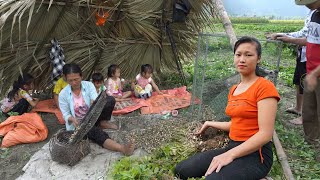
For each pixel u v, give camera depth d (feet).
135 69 20.80
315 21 12.67
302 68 16.19
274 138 12.50
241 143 10.29
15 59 17.10
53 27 16.84
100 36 18.76
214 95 16.14
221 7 17.53
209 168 9.80
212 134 13.07
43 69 18.38
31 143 14.65
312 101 13.69
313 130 14.12
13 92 16.69
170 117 16.76
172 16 18.70
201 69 16.72
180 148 12.67
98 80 17.49
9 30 15.89
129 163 11.70
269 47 16.02
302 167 12.28
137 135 14.35
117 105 18.51
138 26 18.63
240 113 10.03
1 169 12.85
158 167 11.34
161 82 22.48
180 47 21.01
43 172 12.10
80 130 12.18
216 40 16.29
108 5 17.20
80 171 12.07
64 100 14.21
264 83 9.70
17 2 14.26
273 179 10.73
